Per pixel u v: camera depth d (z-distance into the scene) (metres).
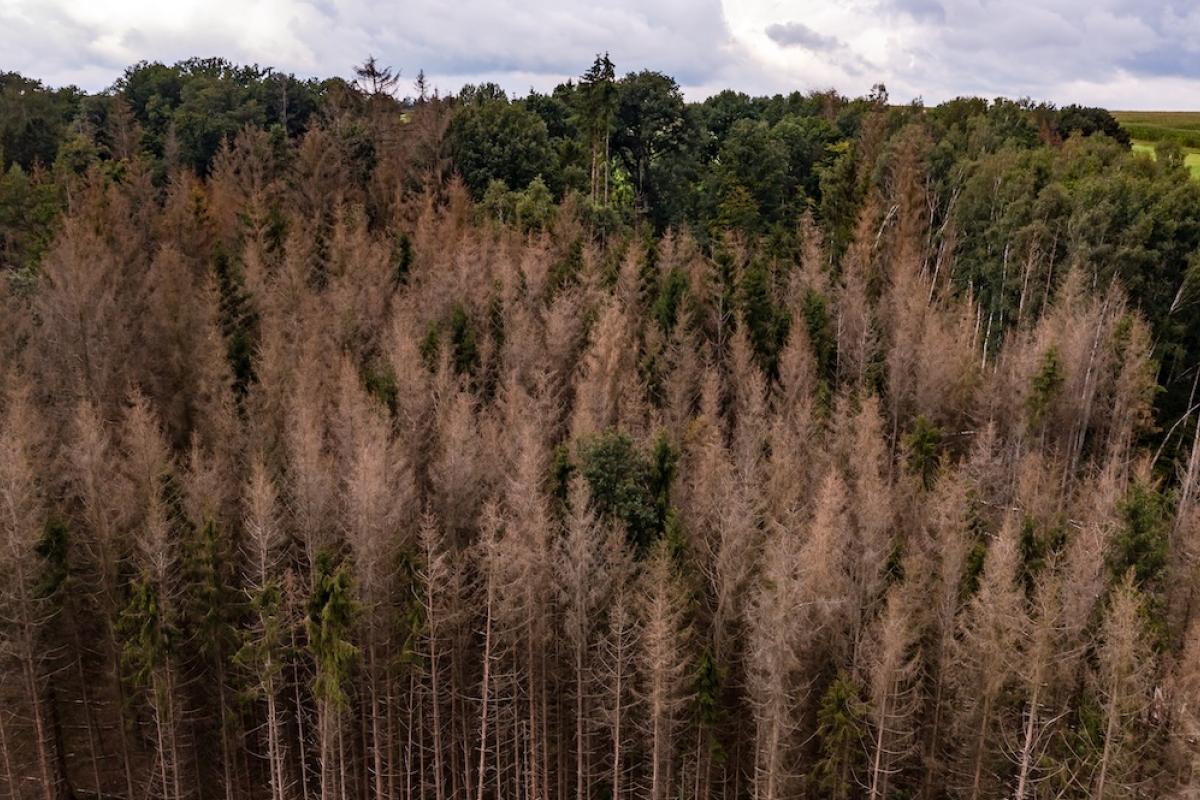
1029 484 61.00
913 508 58.94
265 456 60.34
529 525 51.56
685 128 130.88
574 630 51.00
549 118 149.38
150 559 51.91
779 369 74.94
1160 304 84.94
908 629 49.31
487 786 58.50
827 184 115.31
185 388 73.31
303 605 51.56
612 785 56.50
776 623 46.06
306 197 111.88
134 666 52.81
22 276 86.06
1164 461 79.25
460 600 54.50
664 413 69.38
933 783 52.12
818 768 50.06
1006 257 90.12
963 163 106.31
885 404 74.00
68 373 71.06
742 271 88.75
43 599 50.72
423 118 128.62
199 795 55.38
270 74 158.50
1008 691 48.69
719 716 50.91
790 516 52.06
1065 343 72.62
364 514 51.00
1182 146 155.50
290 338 77.50
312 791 57.91
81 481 55.41
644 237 95.31
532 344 74.88
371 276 88.44
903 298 81.38
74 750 58.72
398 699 55.97
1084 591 49.25
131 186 105.75
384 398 66.75
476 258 88.56
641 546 55.34
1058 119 147.88
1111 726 44.41
